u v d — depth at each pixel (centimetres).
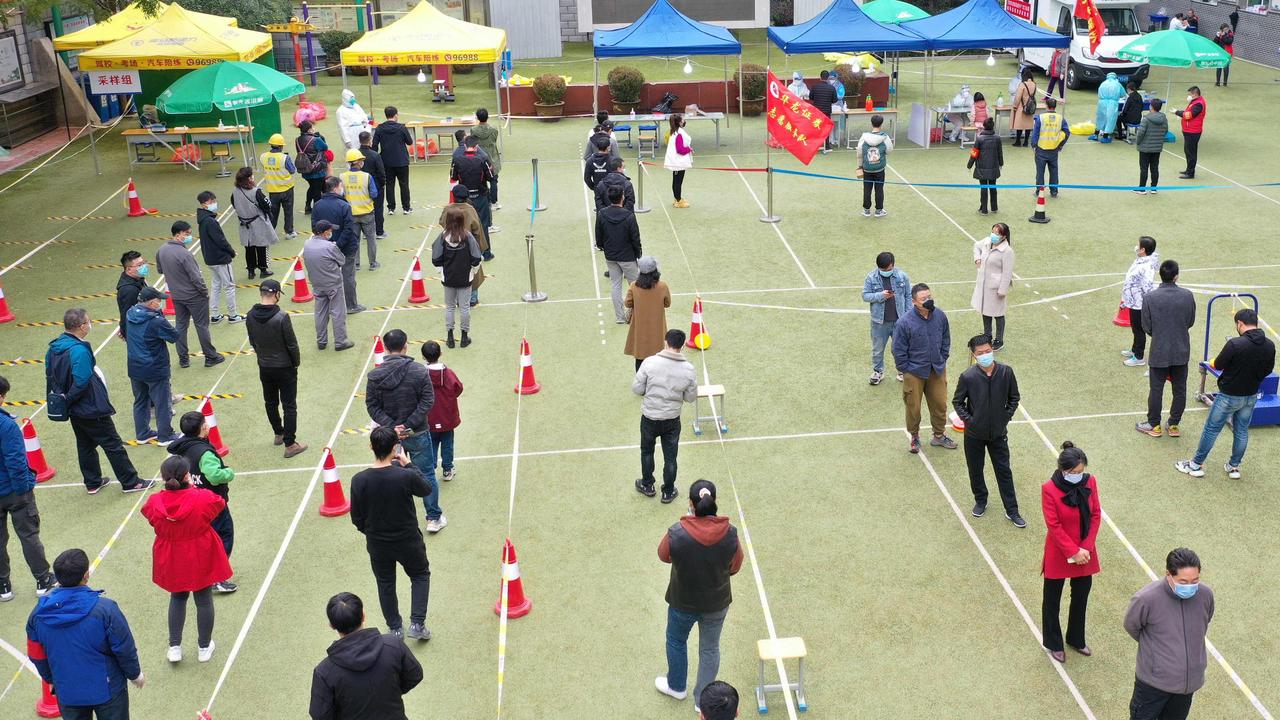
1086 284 1600
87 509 1097
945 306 1522
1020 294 1570
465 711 809
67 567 700
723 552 750
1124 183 2109
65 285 1706
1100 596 921
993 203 1938
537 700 818
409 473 834
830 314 1514
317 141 1978
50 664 707
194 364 1419
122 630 714
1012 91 2506
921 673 837
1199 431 1185
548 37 3562
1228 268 1644
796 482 1105
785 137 1888
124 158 2508
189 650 884
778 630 888
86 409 1077
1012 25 2350
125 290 1229
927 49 2317
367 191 1691
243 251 1855
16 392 1349
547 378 1346
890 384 1311
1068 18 2959
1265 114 2642
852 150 2438
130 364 1175
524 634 891
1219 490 1071
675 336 1023
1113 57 2820
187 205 2128
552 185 2180
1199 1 3562
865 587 941
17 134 2670
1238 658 845
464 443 1199
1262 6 3316
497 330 1492
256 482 1132
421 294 1603
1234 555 968
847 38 2308
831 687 823
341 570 984
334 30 3466
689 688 827
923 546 995
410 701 820
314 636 897
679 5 3766
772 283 1633
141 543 1034
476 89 3189
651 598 934
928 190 2114
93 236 1944
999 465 1009
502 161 2367
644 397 1043
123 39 2311
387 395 991
